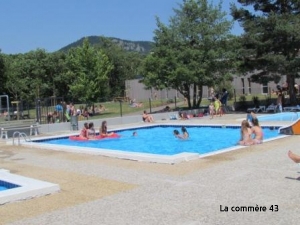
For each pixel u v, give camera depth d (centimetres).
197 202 700
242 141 1410
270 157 1116
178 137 2053
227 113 3331
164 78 3422
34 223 636
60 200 772
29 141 1938
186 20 3497
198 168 1012
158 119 3127
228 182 839
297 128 1202
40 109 2789
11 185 906
